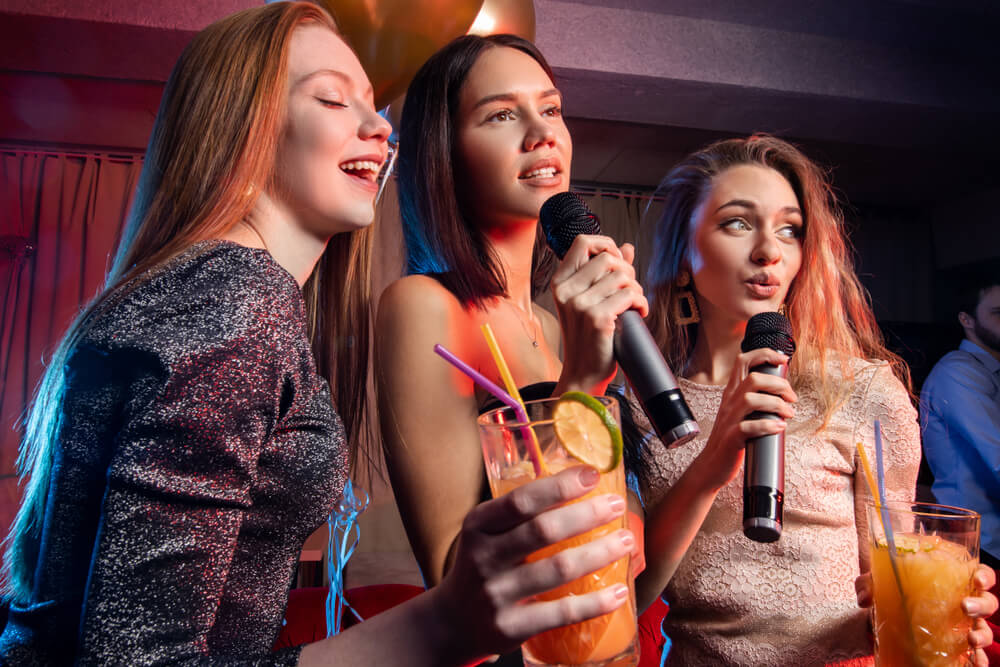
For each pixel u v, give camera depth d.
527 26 1.97
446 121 1.17
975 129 5.05
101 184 5.52
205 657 0.56
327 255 1.14
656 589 1.08
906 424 1.28
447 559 1.00
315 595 2.11
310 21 0.93
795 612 1.19
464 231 1.16
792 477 1.24
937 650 0.82
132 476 0.57
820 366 1.32
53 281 5.37
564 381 0.87
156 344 0.62
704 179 1.37
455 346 1.10
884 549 0.87
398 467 1.05
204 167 0.82
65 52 3.74
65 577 0.63
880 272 7.44
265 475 0.76
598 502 0.52
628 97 4.43
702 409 1.36
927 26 4.39
